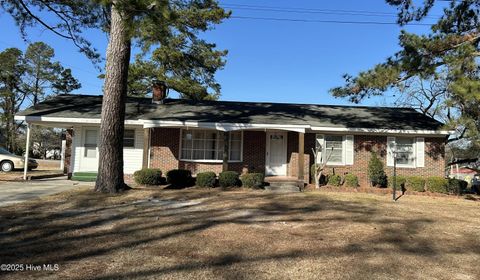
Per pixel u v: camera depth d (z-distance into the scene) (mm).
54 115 16828
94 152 18391
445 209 11305
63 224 7484
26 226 7234
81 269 4867
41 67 45406
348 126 17516
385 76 13320
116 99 12148
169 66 27469
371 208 10695
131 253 5645
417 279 4926
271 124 16391
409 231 7746
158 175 15125
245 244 6301
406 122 18562
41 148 58844
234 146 18266
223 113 18422
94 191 12039
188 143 18062
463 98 11695
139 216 8477
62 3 15195
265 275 4832
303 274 4918
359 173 17938
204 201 11055
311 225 8031
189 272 4855
